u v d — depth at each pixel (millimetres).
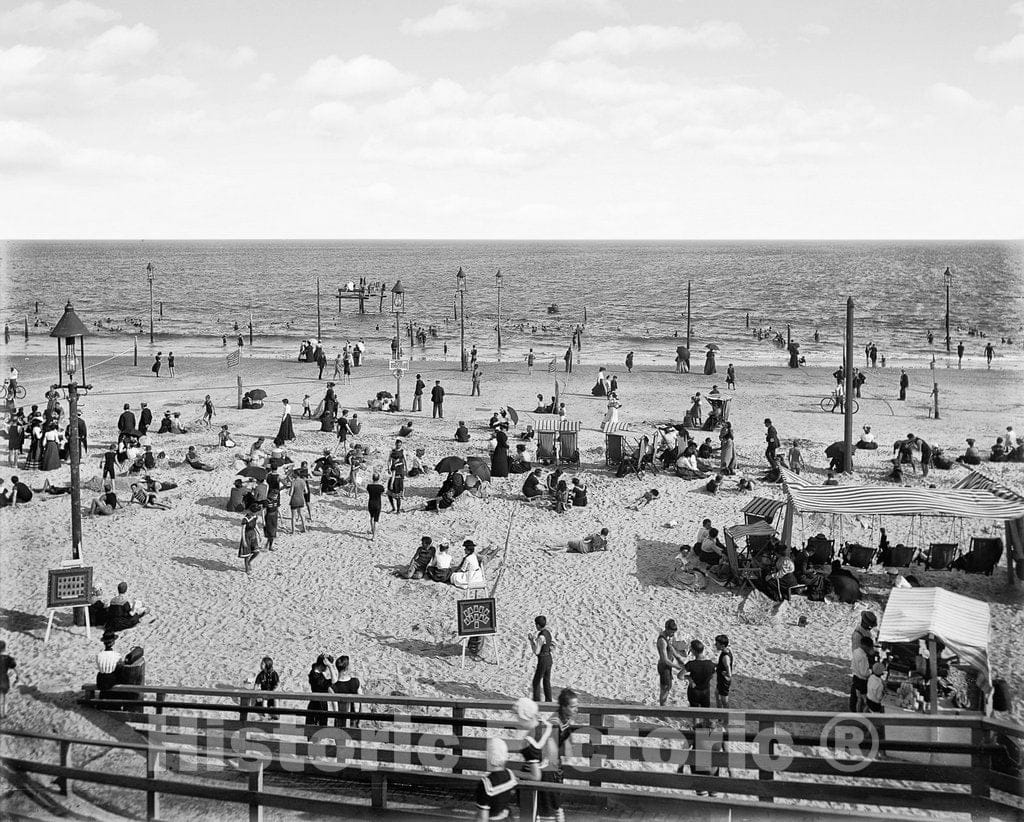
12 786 11562
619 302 144750
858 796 10211
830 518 26359
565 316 121312
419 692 16047
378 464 32312
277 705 14797
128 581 21578
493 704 11977
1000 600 20500
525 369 61781
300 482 25422
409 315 121500
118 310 128875
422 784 10547
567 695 11008
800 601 20516
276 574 22141
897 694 14984
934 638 14203
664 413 44156
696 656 14352
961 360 71312
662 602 20547
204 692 12961
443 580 21766
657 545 24453
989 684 14117
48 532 25000
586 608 20234
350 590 21156
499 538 25078
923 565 22828
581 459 34000
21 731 12023
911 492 22234
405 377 57000
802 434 39344
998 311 128125
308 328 102375
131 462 32406
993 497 22062
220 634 18594
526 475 31547
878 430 40719
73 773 11273
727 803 9547
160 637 18391
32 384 53781
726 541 21781
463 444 36125
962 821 9969
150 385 53469
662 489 29875
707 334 97000
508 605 20422
